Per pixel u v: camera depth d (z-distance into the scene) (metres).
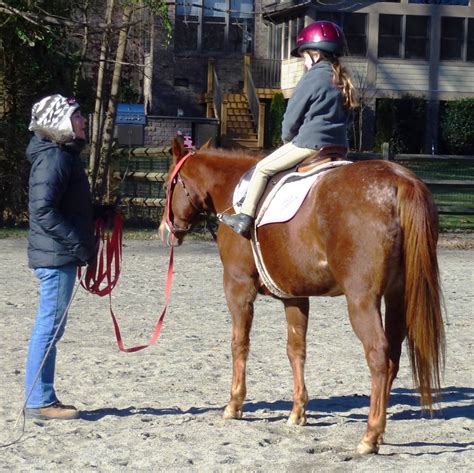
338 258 6.30
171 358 9.64
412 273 6.06
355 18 40.12
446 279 15.78
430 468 6.08
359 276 6.18
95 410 7.66
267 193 7.06
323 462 6.21
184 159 8.02
